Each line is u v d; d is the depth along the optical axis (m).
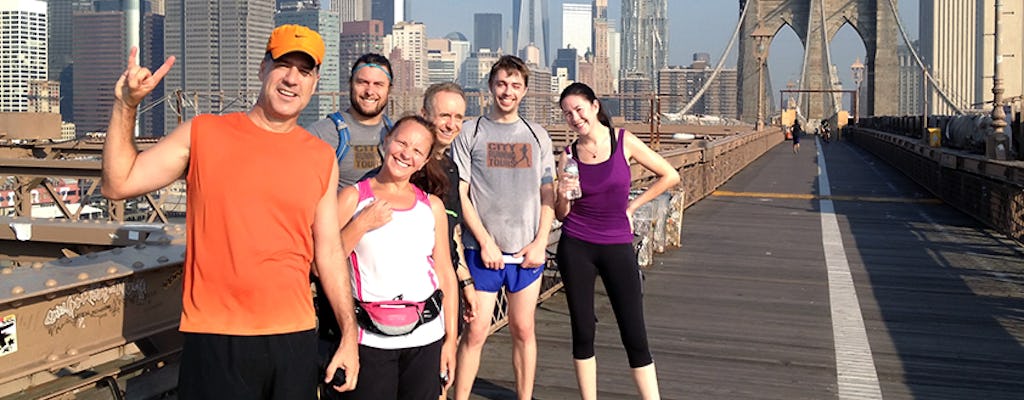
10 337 3.33
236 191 2.94
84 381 3.65
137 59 2.78
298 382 3.07
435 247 3.87
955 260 11.06
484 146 4.73
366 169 4.35
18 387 3.48
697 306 8.30
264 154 2.99
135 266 3.87
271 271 2.98
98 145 19.73
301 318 3.08
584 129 4.75
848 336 7.15
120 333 3.83
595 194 4.79
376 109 4.36
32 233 5.56
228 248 2.95
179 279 4.20
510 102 4.71
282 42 2.97
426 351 3.64
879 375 6.07
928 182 21.44
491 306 4.86
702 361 6.39
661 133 51.03
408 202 3.65
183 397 3.03
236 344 2.97
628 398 5.48
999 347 6.81
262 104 3.04
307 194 3.04
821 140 78.50
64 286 3.47
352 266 3.56
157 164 2.93
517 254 4.79
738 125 68.19
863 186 23.64
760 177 27.44
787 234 13.49
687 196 17.41
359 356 3.54
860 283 9.49
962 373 6.11
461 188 4.70
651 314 7.95
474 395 5.52
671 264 10.70
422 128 3.57
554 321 7.57
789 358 6.49
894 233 13.67
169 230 5.20
